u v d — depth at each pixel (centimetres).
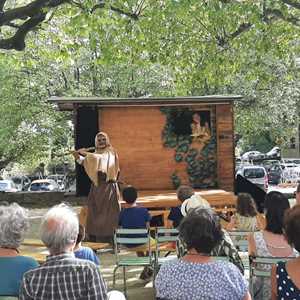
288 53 1688
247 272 756
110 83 2806
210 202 1189
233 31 1469
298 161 4662
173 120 1436
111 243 1022
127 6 1275
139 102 1384
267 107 2930
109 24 1263
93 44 1323
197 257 349
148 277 845
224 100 1410
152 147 1431
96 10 1207
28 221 392
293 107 3072
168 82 2750
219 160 1430
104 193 1016
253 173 2892
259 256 499
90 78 2856
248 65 1563
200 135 1437
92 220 1017
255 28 1409
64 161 3562
